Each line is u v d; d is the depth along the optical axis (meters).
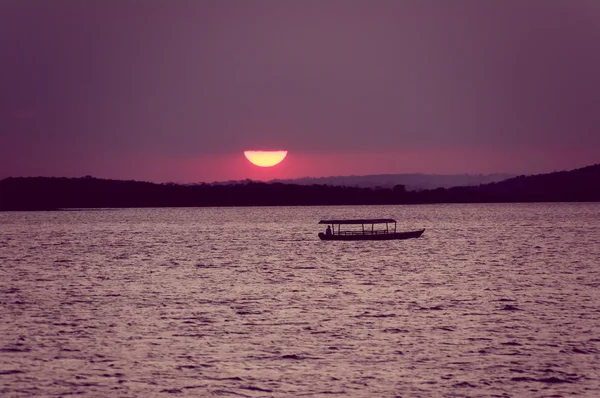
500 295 139.88
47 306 130.00
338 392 76.00
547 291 145.38
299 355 90.06
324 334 101.88
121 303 133.25
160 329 106.50
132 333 103.62
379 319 113.25
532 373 82.00
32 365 86.19
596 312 118.75
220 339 99.19
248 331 104.31
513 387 77.44
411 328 105.69
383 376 81.25
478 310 121.56
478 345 94.75
